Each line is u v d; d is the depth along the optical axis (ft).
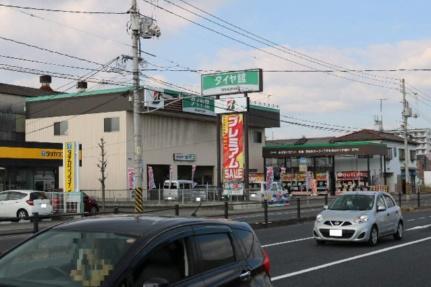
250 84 167.22
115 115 175.11
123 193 165.68
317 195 212.43
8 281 14.94
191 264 16.61
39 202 93.40
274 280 36.19
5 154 118.01
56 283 14.67
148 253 15.21
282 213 114.01
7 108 186.39
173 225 16.90
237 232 19.84
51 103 185.68
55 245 16.11
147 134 180.65
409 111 190.49
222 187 162.09
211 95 162.20
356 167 251.19
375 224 55.52
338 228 54.29
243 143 162.91
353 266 42.22
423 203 153.38
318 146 223.71
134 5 90.17
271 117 224.33
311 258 46.42
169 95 172.24
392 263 43.70
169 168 190.08
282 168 223.92
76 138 181.27
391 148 263.29
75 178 109.50
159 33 93.56
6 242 59.72
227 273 17.79
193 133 199.62
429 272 39.50
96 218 17.85
